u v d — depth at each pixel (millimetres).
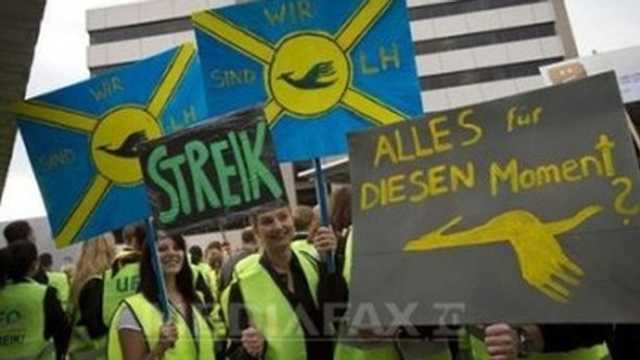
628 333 2627
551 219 2391
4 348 4230
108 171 3863
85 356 4410
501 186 2506
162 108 3873
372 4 3551
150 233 3285
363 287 2674
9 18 5539
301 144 3551
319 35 3596
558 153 2416
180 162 3090
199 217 3049
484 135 2562
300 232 4605
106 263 4648
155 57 3916
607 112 2348
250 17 3666
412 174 2678
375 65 3525
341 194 3508
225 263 5426
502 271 2447
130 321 3131
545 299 2359
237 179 3031
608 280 2270
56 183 3938
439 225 2590
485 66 54188
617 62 6762
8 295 4266
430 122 2664
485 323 2453
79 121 3941
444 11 55188
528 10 54625
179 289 3348
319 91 3566
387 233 2680
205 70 3680
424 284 2570
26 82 6520
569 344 2625
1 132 7535
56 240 3896
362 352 2984
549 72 7316
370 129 2781
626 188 2281
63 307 5062
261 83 3627
